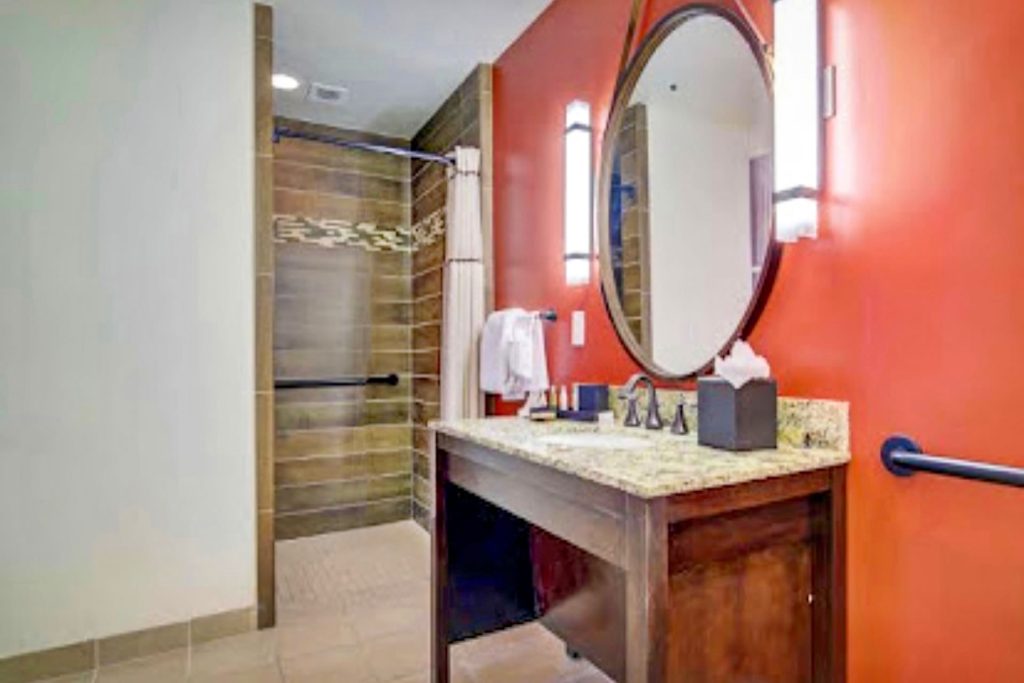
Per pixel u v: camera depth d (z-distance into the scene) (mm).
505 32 2662
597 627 1829
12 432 1979
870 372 1311
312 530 3586
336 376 3672
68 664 2033
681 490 1120
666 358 1870
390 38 2686
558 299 2414
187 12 2256
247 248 2354
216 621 2260
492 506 2033
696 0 1769
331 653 2131
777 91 1443
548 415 2078
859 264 1329
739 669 1243
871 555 1303
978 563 1141
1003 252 1100
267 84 2408
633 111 2023
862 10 1322
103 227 2109
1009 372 1092
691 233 1784
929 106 1206
